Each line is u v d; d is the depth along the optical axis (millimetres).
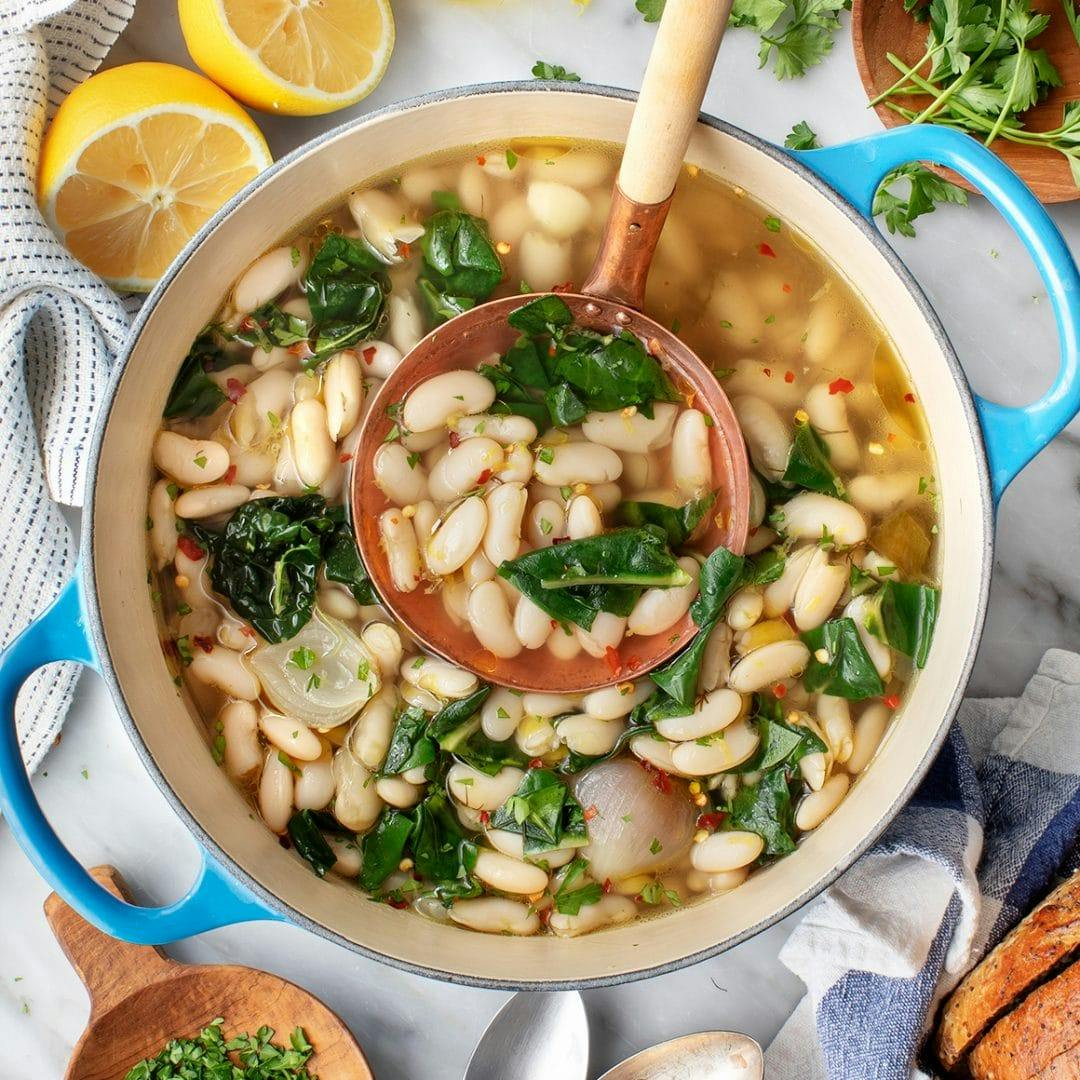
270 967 679
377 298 604
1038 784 649
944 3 639
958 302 675
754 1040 654
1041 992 593
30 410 644
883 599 604
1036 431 573
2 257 618
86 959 657
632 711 609
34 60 622
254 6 619
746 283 606
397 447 598
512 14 668
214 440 602
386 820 611
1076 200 670
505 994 679
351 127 573
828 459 608
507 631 596
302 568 603
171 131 624
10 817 561
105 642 566
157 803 678
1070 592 680
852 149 576
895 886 633
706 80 526
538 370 600
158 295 572
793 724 610
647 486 603
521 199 604
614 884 611
